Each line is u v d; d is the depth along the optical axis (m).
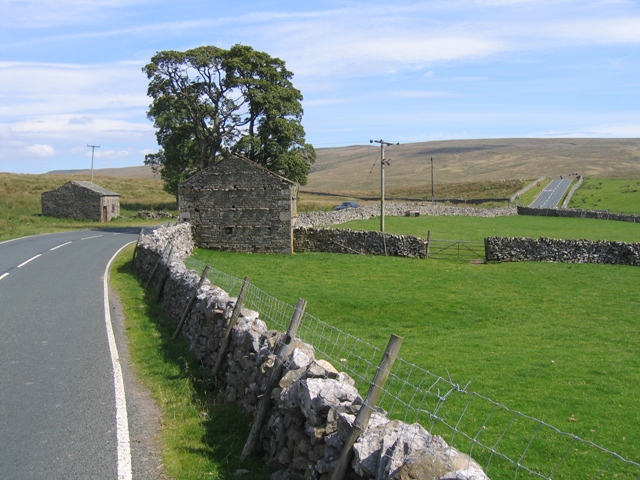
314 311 25.19
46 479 7.84
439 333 22.31
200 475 8.14
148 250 26.42
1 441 9.02
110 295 22.28
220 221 44.50
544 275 35.44
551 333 22.28
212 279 26.05
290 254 43.66
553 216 78.31
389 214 75.88
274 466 8.28
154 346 15.06
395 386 14.20
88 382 11.98
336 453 6.74
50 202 70.62
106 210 71.44
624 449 10.93
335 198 127.44
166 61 59.12
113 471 8.11
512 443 10.91
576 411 13.09
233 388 11.01
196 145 63.47
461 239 52.56
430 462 5.25
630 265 39.12
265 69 60.44
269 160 61.28
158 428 9.77
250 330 10.59
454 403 13.21
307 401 7.36
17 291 22.33
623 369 16.89
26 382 11.88
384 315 25.19
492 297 29.12
